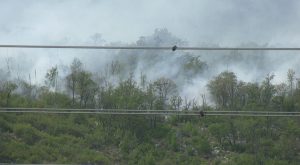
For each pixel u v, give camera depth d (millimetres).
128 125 65250
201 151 63094
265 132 64875
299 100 65562
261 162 60750
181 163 60594
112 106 65562
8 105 62188
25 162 56156
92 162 58156
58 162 56875
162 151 62062
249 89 65125
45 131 63719
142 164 59500
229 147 64500
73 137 62312
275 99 64688
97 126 65125
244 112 13758
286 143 62812
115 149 61656
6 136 60219
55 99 65438
